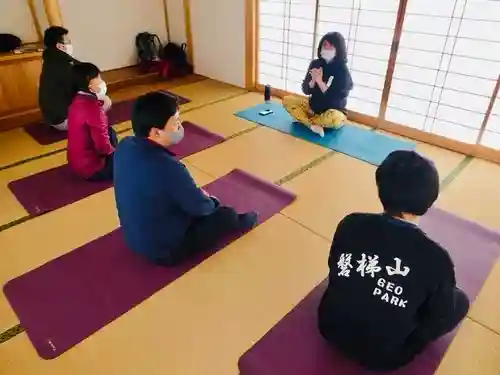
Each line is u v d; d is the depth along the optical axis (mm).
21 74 3117
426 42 2592
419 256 1070
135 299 1600
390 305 1113
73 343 1427
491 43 2340
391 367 1286
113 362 1362
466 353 1371
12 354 1388
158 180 1502
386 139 2818
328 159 2578
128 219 1608
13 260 1794
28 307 1563
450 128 2691
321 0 3027
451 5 2406
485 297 1577
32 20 3471
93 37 3945
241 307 1562
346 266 1152
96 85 2225
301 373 1313
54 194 2270
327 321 1268
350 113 3125
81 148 2271
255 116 3225
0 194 2275
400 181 1073
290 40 3385
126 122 3211
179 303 1581
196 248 1770
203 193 1648
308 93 2959
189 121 3150
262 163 2547
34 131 3053
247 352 1390
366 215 1161
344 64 2814
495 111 2457
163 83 4082
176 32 4324
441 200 2156
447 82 2600
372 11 2768
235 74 3902
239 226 1909
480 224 1963
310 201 2166
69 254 1824
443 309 1120
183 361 1366
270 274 1708
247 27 3551
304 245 1862
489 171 2430
